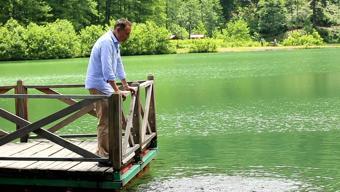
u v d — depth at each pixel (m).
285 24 125.31
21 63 74.31
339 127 16.47
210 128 16.97
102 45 8.75
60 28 90.62
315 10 127.81
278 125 17.22
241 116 19.47
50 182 9.04
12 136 8.87
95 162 9.38
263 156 12.65
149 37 92.75
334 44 115.12
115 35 8.92
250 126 17.17
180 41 101.88
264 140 14.70
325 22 127.62
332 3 133.00
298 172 11.02
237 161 12.12
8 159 9.14
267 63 55.56
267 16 126.19
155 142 11.45
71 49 88.88
